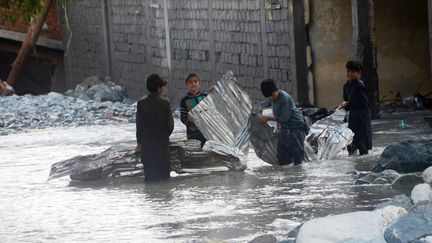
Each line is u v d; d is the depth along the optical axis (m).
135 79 74.81
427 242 18.56
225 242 22.59
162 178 33.44
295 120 35.31
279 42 53.84
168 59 68.06
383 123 47.53
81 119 60.94
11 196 32.16
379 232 19.98
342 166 34.47
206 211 27.39
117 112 62.91
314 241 19.95
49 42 83.75
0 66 82.81
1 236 25.67
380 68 55.12
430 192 22.75
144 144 33.38
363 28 49.03
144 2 71.50
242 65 57.81
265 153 35.84
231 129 35.38
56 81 85.81
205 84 62.94
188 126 35.84
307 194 29.05
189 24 64.31
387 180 30.00
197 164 34.47
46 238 25.14
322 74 52.72
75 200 30.66
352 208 26.33
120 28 76.44
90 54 81.69
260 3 54.94
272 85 35.03
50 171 36.41
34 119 60.94
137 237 24.47
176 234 24.50
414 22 54.78
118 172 34.56
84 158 35.84
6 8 36.19
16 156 43.47
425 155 30.80
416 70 55.03
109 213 28.05
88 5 80.88
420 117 49.31
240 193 30.06
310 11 52.41
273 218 25.77
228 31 59.00
